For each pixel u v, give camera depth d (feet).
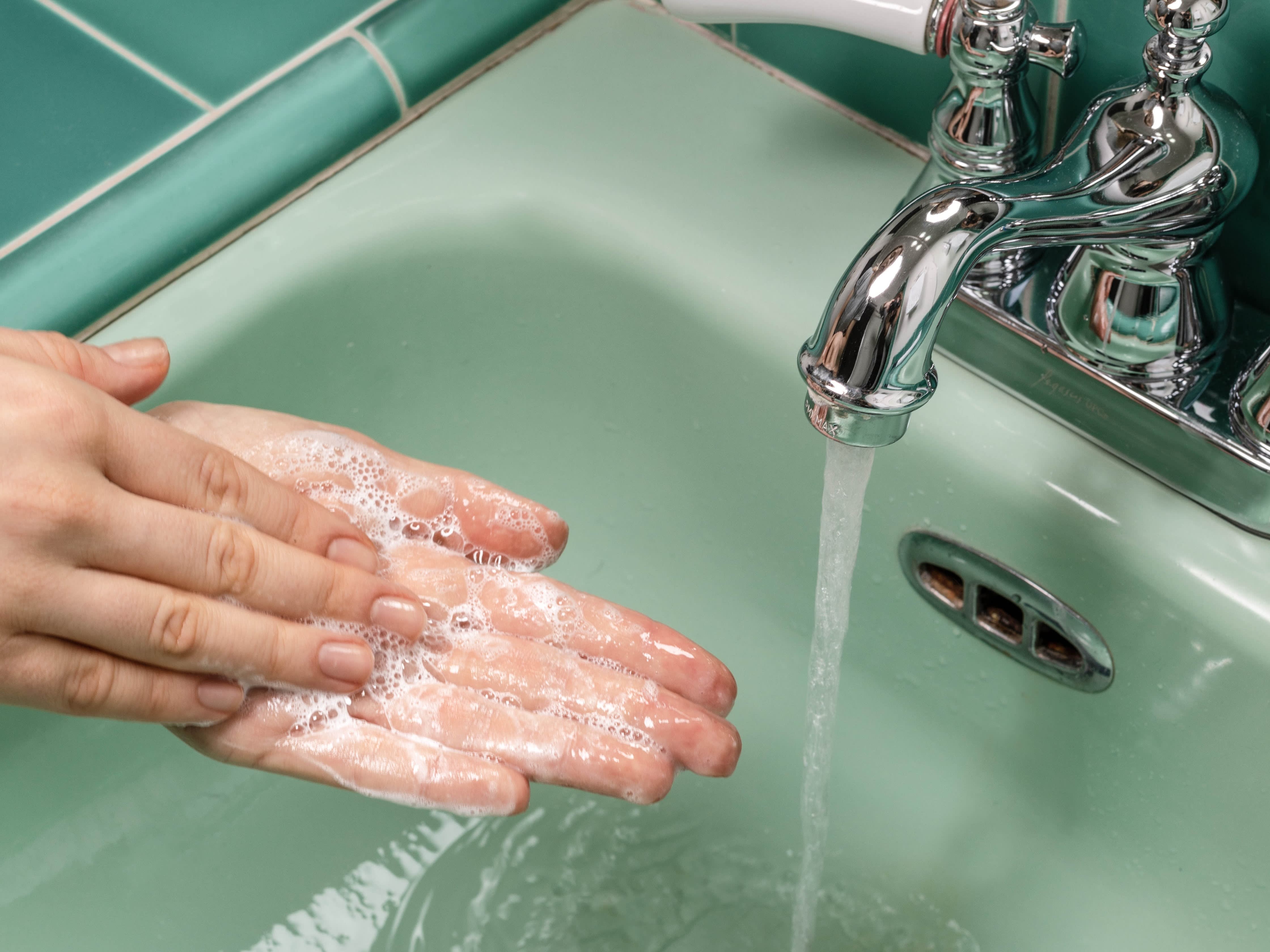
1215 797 1.69
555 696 1.67
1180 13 1.24
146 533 1.37
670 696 1.67
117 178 1.97
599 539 2.30
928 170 1.67
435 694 1.62
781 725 2.13
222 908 1.98
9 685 1.37
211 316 1.92
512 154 2.07
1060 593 1.70
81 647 1.40
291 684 1.49
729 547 2.17
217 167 1.98
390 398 2.19
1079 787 1.88
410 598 1.59
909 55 1.89
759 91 2.12
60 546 1.32
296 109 2.04
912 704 2.05
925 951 1.90
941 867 1.95
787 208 1.94
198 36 2.17
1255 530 1.53
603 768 1.57
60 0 2.24
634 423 2.17
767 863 2.01
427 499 1.82
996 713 1.94
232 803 2.02
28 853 1.89
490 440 2.30
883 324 1.14
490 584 1.78
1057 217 1.26
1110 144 1.32
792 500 2.01
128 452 1.42
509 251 2.06
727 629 2.22
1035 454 1.64
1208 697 1.60
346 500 1.81
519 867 2.02
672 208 1.95
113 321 1.92
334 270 2.00
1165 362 1.54
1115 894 1.85
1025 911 1.89
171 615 1.38
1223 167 1.31
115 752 1.95
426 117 2.16
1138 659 1.66
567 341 2.14
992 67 1.47
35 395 1.34
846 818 2.03
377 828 2.04
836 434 1.22
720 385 1.97
